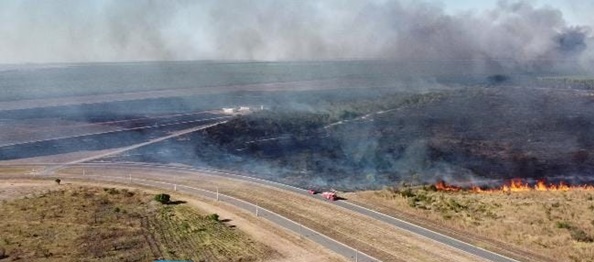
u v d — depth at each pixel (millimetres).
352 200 72500
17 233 59844
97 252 54188
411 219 63688
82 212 68000
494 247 54094
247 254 53531
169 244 56469
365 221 63062
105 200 73750
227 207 69938
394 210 67500
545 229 58188
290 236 58531
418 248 54375
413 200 71500
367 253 53438
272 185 82312
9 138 125938
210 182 84688
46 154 108938
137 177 88688
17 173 92000
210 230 60750
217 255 53250
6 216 66250
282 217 65188
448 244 55219
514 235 56688
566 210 65188
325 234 58938
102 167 96938
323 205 70250
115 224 63312
